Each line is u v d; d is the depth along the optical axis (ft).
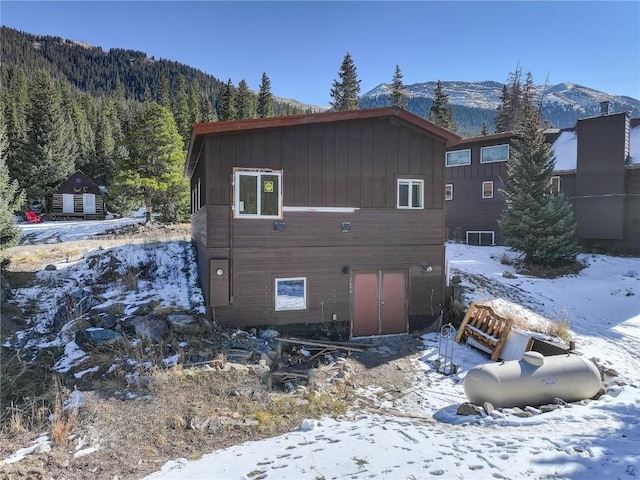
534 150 68.64
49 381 26.14
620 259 72.02
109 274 46.01
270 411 23.45
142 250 54.34
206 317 36.11
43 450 18.60
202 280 41.81
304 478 14.90
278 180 37.76
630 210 75.20
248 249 37.09
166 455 18.63
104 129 191.52
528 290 56.34
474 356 36.83
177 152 94.79
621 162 74.43
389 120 41.24
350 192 40.04
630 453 16.08
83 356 29.04
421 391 29.30
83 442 19.42
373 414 24.71
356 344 38.14
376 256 41.06
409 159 42.04
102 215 130.62
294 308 38.58
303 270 38.73
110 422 21.20
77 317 34.86
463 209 90.58
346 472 15.28
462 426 22.06
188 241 60.34
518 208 69.56
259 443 19.29
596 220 77.25
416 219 42.39
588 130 78.13
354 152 40.09
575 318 47.65
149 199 94.94
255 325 37.40
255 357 31.27
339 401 26.40
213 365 28.37
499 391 25.21
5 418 21.99
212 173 35.94
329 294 39.65
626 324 45.85
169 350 30.83
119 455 18.45
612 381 29.89
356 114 39.09
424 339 40.86
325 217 39.24
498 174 85.30
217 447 19.40
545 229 66.85
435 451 17.11
